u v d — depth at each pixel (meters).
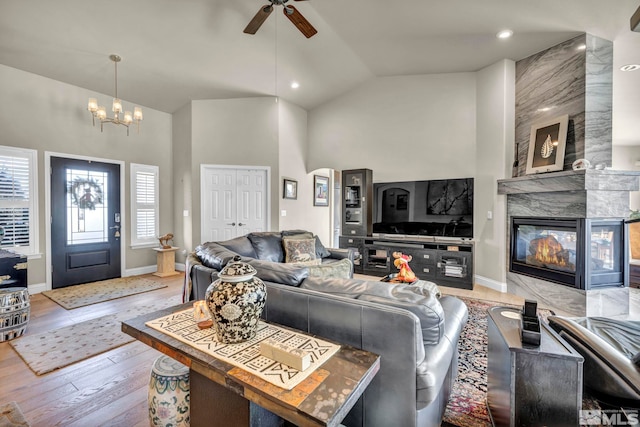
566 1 2.91
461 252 4.30
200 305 1.55
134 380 2.07
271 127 5.32
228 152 5.21
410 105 5.09
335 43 4.12
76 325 2.96
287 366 1.14
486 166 4.41
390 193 5.13
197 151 5.13
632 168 7.53
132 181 5.03
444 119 4.82
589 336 1.49
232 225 5.23
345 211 5.44
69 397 1.88
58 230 4.24
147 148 5.21
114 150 4.80
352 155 5.60
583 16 3.10
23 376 2.10
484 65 4.40
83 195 4.48
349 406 0.97
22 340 2.63
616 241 3.36
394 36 3.86
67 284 4.34
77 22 3.22
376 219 5.27
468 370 2.16
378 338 1.33
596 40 3.46
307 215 6.10
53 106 4.15
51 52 3.62
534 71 3.95
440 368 1.34
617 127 6.30
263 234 4.12
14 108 3.81
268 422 1.27
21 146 3.88
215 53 4.04
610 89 3.48
